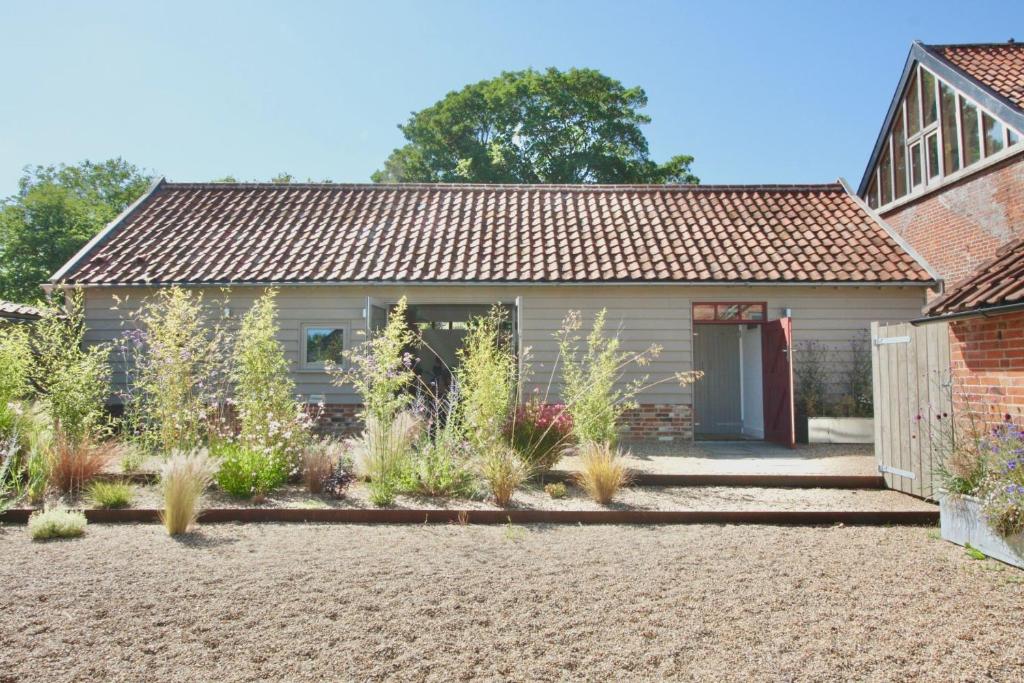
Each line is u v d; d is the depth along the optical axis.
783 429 12.89
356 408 13.91
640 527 7.16
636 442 13.35
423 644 4.03
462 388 10.04
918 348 8.27
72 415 9.61
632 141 36.06
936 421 7.87
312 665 3.75
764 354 13.86
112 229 15.52
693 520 7.43
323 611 4.56
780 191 17.25
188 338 10.53
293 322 13.99
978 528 6.12
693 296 13.77
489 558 5.88
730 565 5.70
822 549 6.24
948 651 3.96
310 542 6.43
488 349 10.12
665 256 14.13
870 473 9.32
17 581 5.17
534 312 13.84
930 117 18.25
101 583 5.13
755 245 14.56
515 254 14.41
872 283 13.30
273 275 13.73
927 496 8.07
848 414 13.27
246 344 9.59
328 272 13.86
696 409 15.62
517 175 35.09
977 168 16.08
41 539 6.49
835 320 13.77
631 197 17.12
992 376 6.97
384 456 8.34
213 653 3.90
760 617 4.48
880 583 5.22
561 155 35.06
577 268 13.76
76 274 13.83
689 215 16.02
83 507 7.49
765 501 8.18
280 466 8.72
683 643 4.05
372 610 4.59
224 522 7.30
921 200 18.56
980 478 6.29
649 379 13.72
